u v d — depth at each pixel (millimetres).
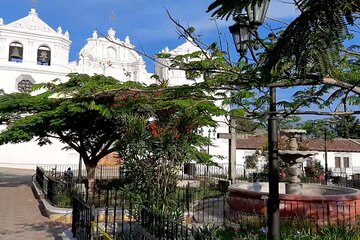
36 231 8867
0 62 31172
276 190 4562
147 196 6219
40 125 12820
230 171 14781
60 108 11617
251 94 4480
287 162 10375
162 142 6324
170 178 6422
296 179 10391
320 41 2146
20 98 13992
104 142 13977
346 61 3127
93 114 12211
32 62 32406
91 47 34938
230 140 15023
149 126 6418
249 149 29766
